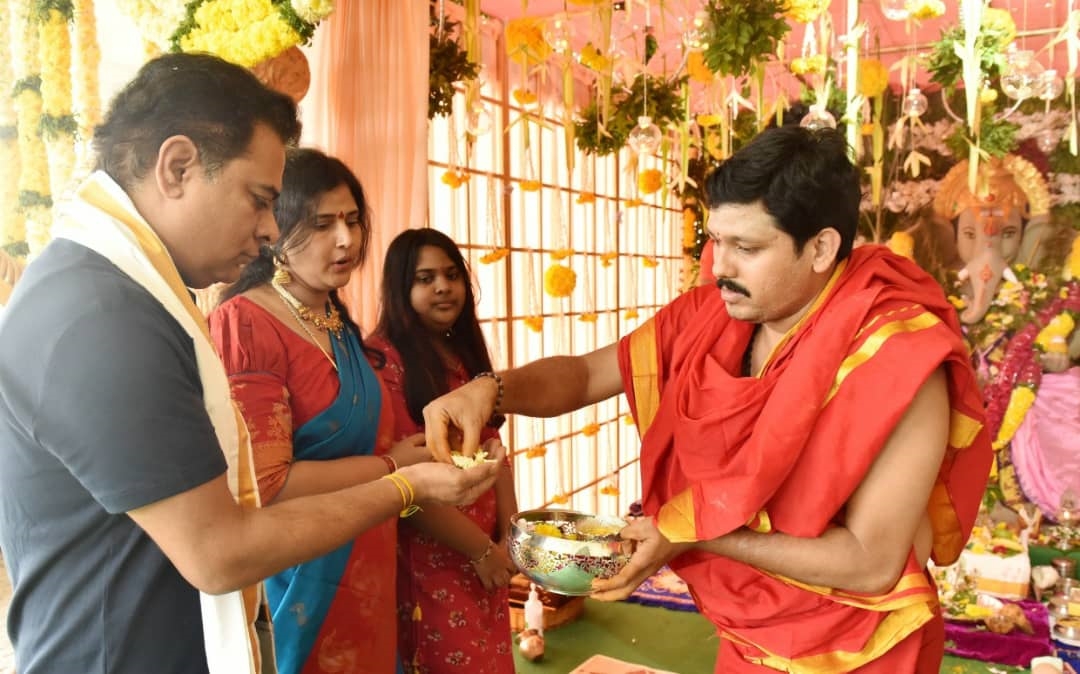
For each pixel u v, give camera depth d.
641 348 1.38
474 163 3.70
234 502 0.87
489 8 3.57
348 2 2.49
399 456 1.45
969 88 2.39
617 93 3.27
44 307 0.79
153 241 0.87
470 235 3.66
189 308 0.90
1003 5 3.99
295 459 1.40
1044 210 4.61
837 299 1.11
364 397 1.48
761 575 1.15
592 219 4.91
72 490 0.83
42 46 1.68
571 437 4.86
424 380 1.84
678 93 3.76
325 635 1.41
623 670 2.59
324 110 2.50
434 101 2.64
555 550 1.16
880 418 1.01
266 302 1.42
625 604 3.33
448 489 1.08
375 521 1.01
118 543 0.85
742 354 1.25
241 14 1.81
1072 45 2.60
